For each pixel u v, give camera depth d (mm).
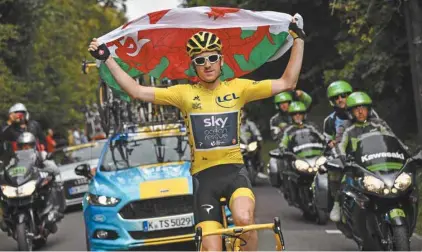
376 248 9148
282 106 16141
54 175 12719
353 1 17172
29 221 12242
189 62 7309
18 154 12523
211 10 7020
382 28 17391
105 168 11586
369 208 8758
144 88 6297
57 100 30969
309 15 24859
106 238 10555
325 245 10969
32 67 28984
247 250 6062
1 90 25297
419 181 12961
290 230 12578
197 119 6277
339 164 9164
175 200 10484
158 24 7047
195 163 6320
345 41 20781
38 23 27984
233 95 6316
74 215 17500
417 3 14430
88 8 45031
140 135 12156
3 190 12109
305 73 25641
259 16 6977
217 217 6223
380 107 19609
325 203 11211
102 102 15148
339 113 11234
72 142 33750
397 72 18125
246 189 6164
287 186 13820
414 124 19906
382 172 8625
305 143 13438
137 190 10531
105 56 6246
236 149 6297
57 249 12547
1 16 27047
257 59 7266
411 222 8695
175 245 11227
